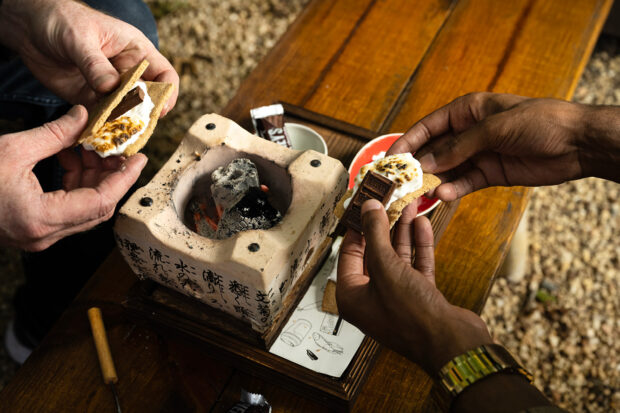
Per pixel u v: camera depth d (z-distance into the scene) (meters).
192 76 2.89
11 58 1.43
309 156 1.11
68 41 1.21
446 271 1.26
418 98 1.58
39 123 1.73
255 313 1.04
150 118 1.14
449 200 1.27
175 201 1.10
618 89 2.80
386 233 0.95
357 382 1.07
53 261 1.70
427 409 1.09
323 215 1.10
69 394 1.12
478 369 0.80
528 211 2.45
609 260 2.32
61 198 1.04
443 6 1.78
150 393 1.12
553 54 1.66
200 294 1.11
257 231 0.99
